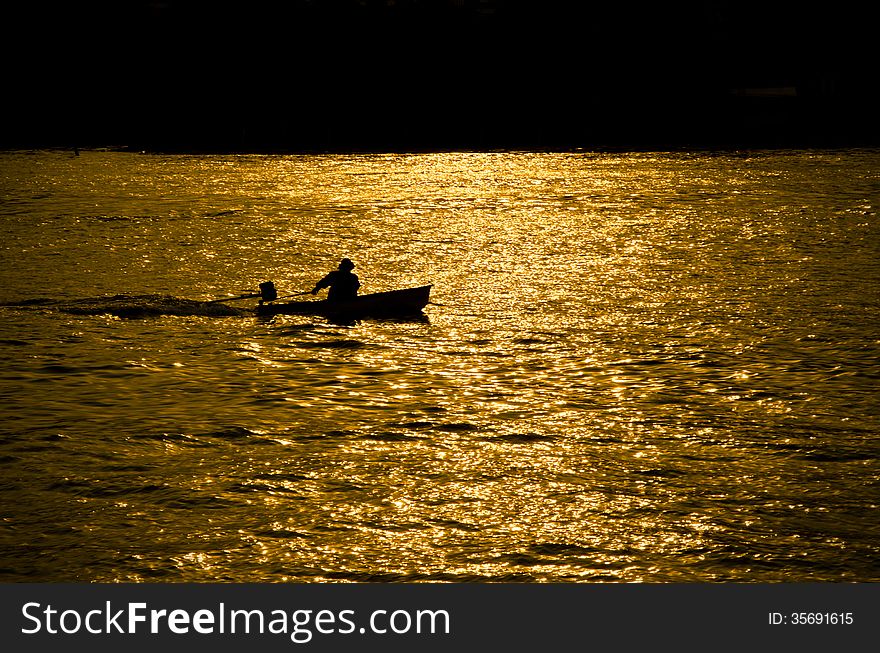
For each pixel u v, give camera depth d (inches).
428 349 1875.0
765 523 1128.2
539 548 1077.1
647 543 1087.0
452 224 3572.8
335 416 1494.8
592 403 1552.7
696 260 2787.9
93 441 1380.4
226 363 1781.5
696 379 1673.2
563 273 2620.6
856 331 1974.7
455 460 1316.4
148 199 4399.6
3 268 2721.5
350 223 3604.8
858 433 1408.7
